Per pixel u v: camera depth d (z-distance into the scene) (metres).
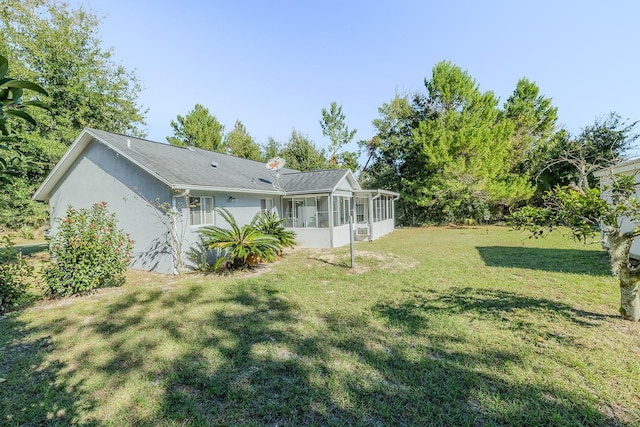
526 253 9.51
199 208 9.34
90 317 4.76
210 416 2.46
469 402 2.54
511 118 22.09
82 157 10.01
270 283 6.68
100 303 5.44
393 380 2.88
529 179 19.98
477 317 4.34
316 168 30.64
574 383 2.74
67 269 5.79
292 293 5.88
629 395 2.55
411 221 23.92
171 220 8.08
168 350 3.58
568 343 3.47
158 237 8.48
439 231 18.34
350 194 14.59
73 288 5.90
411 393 2.68
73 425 2.38
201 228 9.12
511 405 2.47
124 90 19.34
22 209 12.56
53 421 2.43
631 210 3.32
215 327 4.25
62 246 5.87
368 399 2.62
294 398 2.65
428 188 20.00
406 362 3.20
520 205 20.84
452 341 3.63
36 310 5.09
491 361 3.16
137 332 4.12
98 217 6.36
